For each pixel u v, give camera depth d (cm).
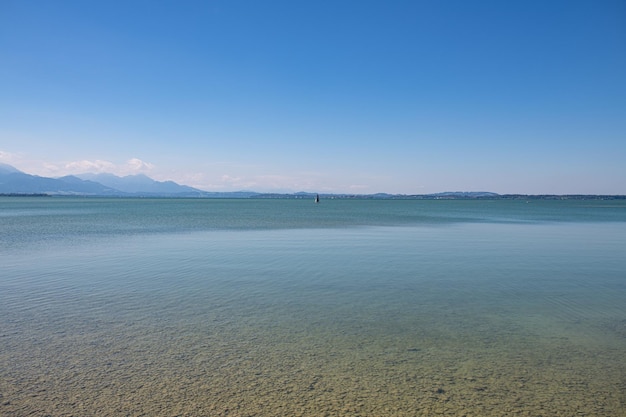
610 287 1515
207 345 915
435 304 1269
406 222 5372
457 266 1956
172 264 1980
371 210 10225
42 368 792
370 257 2227
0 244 2734
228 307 1228
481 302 1295
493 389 719
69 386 720
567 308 1227
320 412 644
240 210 9850
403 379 754
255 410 648
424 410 652
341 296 1366
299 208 11750
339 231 3891
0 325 1048
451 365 815
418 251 2494
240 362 824
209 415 633
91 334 984
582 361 834
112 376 759
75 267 1888
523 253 2420
